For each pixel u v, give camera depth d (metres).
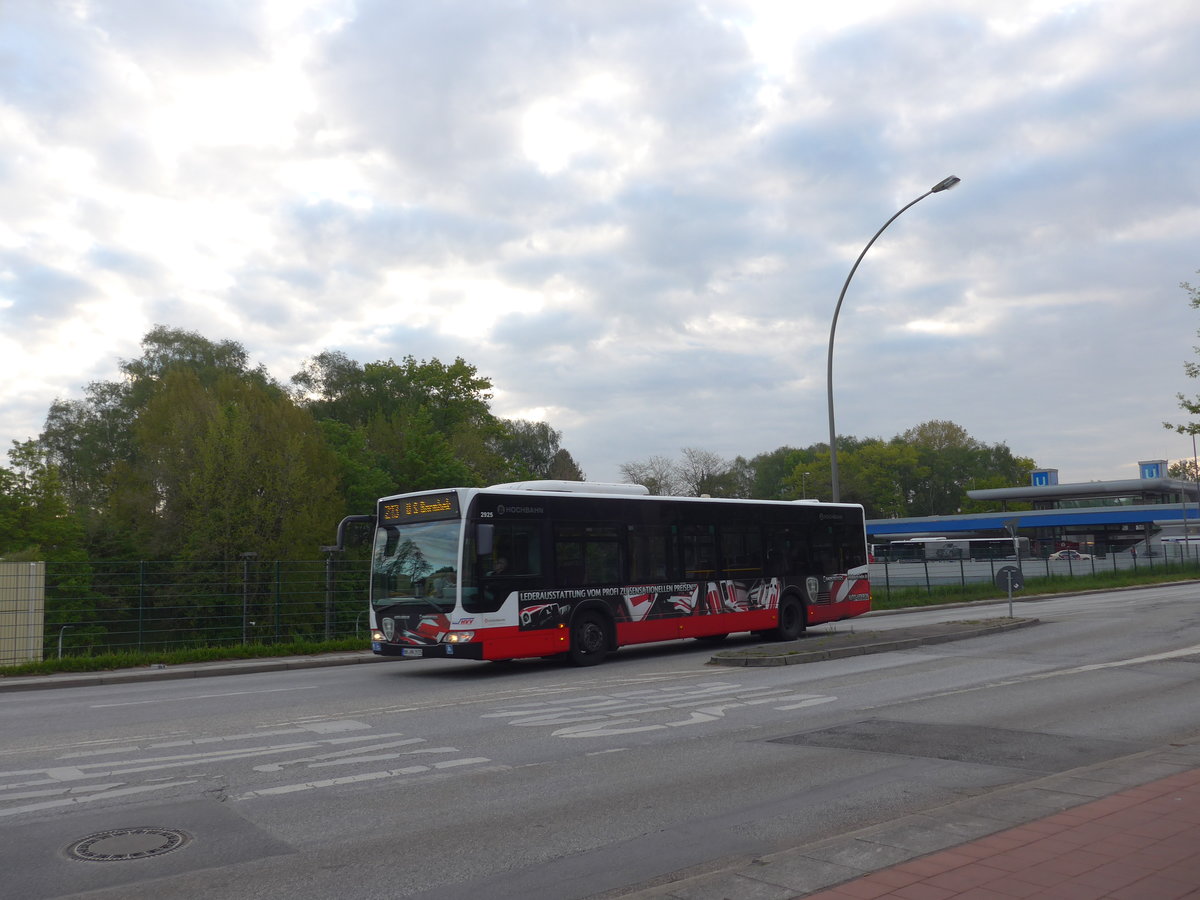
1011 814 6.56
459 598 16.53
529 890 5.70
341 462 44.84
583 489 19.17
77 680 18.48
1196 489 97.19
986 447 134.25
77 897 5.62
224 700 14.41
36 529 37.81
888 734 10.46
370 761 9.35
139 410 48.72
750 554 21.44
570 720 11.69
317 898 5.58
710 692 13.92
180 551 38.41
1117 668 15.82
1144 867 5.29
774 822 7.09
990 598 40.06
